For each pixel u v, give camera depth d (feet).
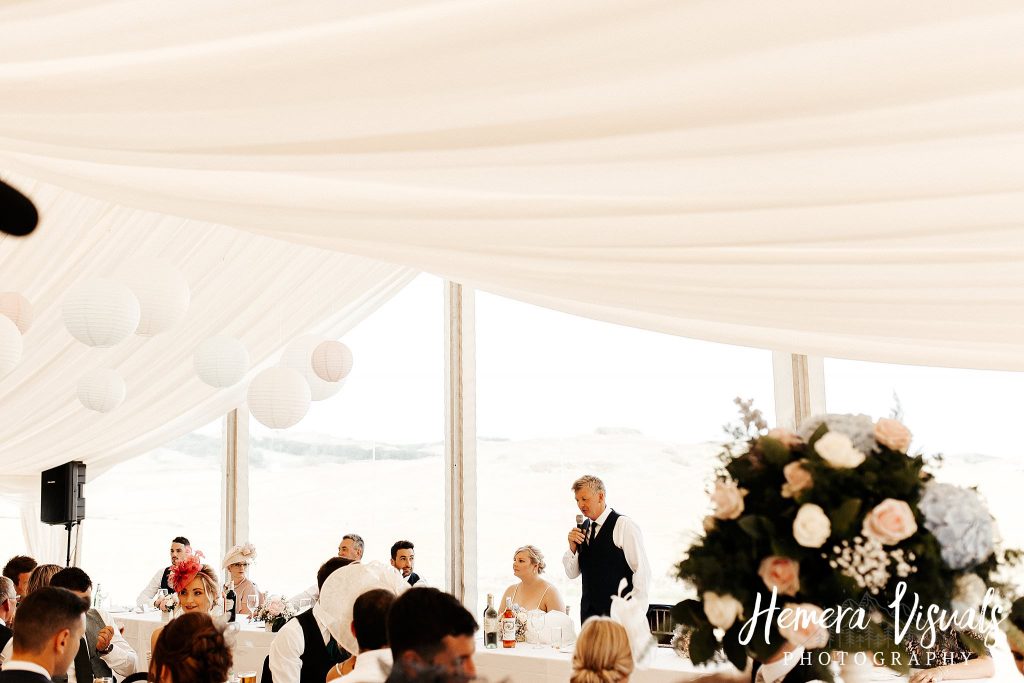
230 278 19.98
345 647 10.59
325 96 5.28
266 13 4.83
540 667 15.49
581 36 4.65
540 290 7.71
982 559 5.02
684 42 4.57
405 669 4.57
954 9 4.22
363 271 21.38
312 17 4.80
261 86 5.32
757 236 6.26
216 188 6.84
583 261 6.89
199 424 22.47
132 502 24.97
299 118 5.49
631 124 5.12
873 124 4.91
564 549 20.63
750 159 5.34
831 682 5.16
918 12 4.25
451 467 21.89
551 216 6.42
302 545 23.31
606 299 7.63
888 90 4.66
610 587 16.55
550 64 4.82
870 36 4.38
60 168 7.14
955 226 5.87
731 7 4.39
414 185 6.14
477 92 5.06
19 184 16.60
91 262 18.44
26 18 5.06
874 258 6.46
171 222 18.57
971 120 4.82
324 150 5.70
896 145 5.08
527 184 5.95
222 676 7.43
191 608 13.43
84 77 5.51
